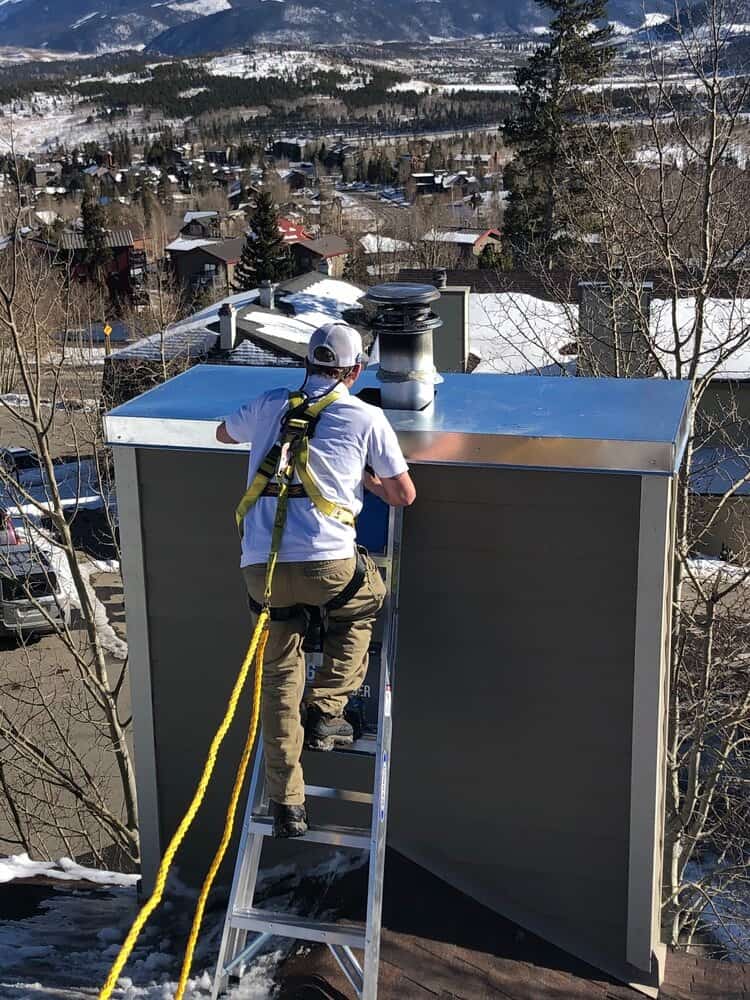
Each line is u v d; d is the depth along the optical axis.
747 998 3.92
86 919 4.44
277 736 3.38
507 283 28.55
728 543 15.53
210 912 4.29
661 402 4.07
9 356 16.23
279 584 3.22
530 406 4.06
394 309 3.82
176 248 78.38
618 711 3.85
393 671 3.69
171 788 4.45
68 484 27.67
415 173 187.88
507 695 3.95
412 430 3.72
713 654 10.54
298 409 3.30
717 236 11.32
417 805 4.14
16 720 16.58
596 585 3.78
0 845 13.30
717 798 11.01
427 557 3.91
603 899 3.98
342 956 3.56
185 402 4.23
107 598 23.00
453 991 3.65
